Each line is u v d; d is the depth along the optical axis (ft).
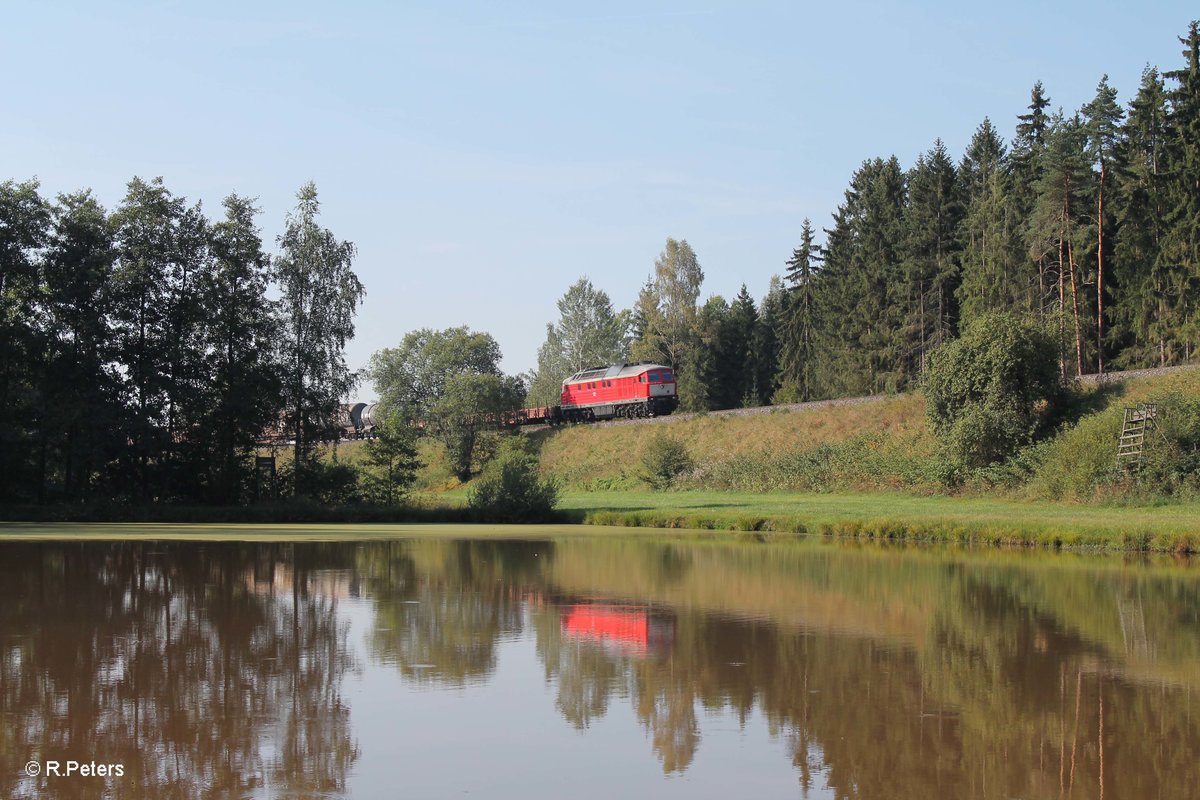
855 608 72.95
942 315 295.89
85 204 193.57
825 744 40.06
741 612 70.74
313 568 96.68
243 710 44.19
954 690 48.55
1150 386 189.06
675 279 392.68
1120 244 233.96
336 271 210.59
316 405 204.03
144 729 41.52
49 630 61.93
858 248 319.06
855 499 199.21
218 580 86.69
